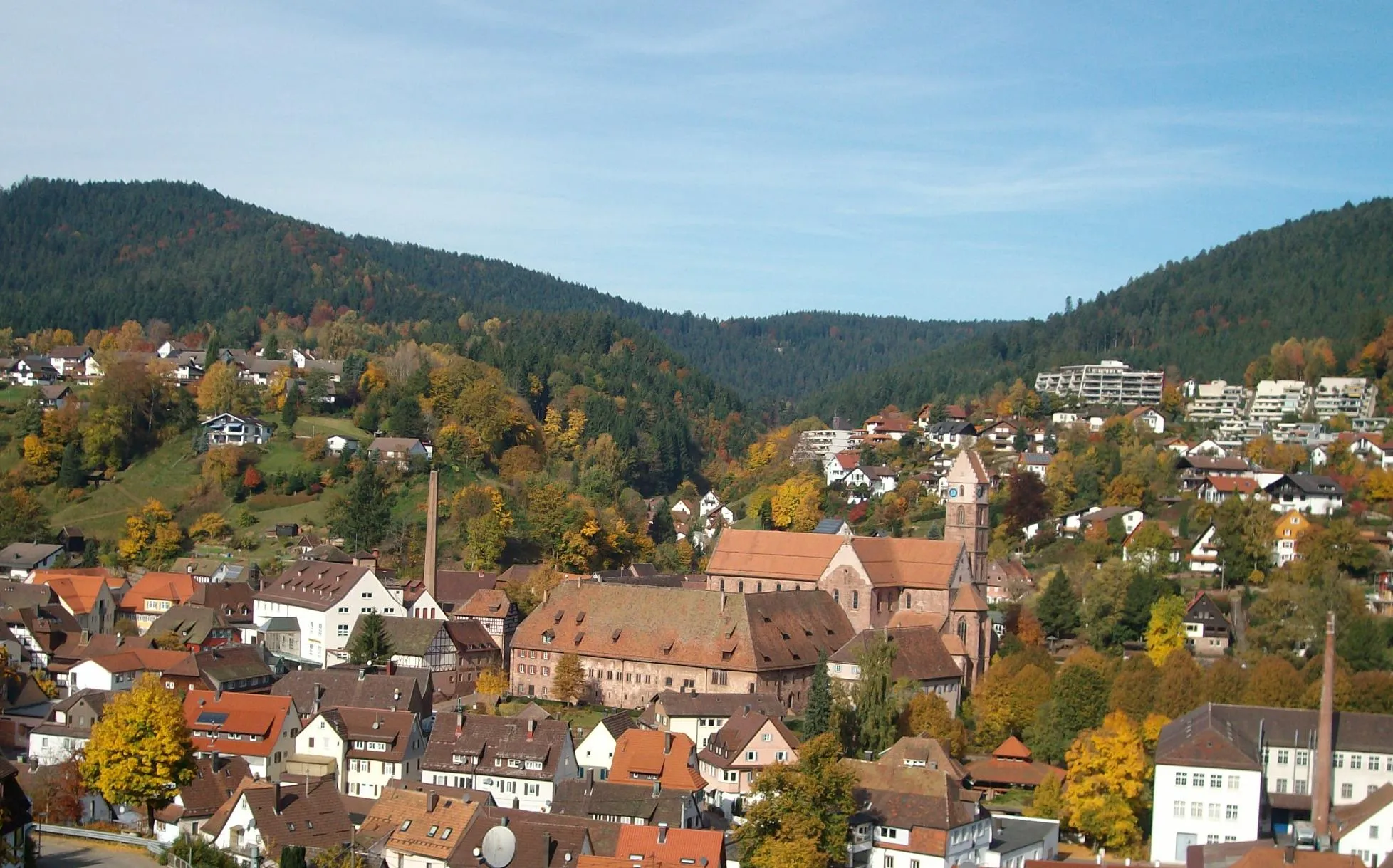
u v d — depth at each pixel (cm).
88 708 17462
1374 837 14850
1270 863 12775
